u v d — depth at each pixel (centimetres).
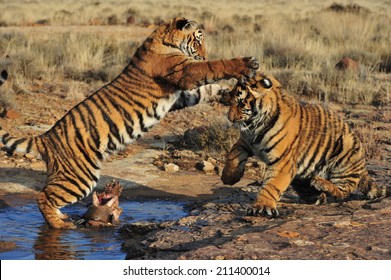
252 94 1112
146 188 1457
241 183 1496
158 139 1859
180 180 1521
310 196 1266
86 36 3262
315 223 1033
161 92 1278
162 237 1027
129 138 1274
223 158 1686
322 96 2338
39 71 2462
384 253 880
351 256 870
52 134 1250
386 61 2897
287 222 1043
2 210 1291
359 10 5603
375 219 1048
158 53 1281
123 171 1563
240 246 918
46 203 1209
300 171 1202
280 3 10306
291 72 2486
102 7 7719
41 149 1248
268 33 3441
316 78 2466
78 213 1313
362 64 2792
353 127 1961
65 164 1225
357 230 987
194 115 2103
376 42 3366
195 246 969
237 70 1212
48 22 5250
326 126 1200
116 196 1252
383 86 2445
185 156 1686
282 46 2914
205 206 1255
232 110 1120
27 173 1521
